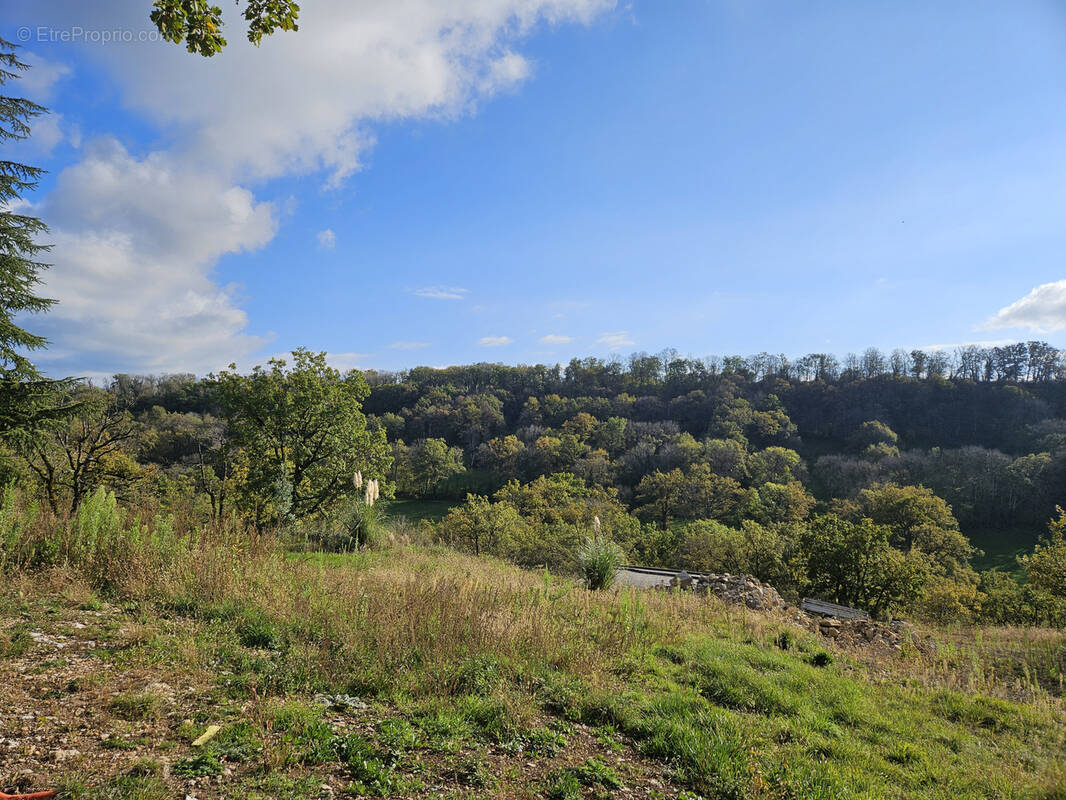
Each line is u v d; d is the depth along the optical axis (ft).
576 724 15.92
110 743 11.23
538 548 127.34
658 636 26.04
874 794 13.44
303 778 10.85
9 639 15.70
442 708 14.98
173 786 10.00
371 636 19.24
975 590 103.65
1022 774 15.75
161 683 14.52
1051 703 23.11
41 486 49.39
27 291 41.16
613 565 39.09
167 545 27.20
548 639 21.17
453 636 19.61
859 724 19.06
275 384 78.84
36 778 9.61
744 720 17.26
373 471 80.07
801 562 80.69
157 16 13.21
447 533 142.20
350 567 33.09
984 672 27.45
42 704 12.54
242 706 13.82
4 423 38.91
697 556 122.01
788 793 13.20
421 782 11.53
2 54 35.42
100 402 45.37
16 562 23.31
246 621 20.44
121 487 60.39
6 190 38.91
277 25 13.97
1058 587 70.79
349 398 82.38
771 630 31.32
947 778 15.33
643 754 14.66
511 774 12.44
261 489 69.56
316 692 15.44
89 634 17.42
